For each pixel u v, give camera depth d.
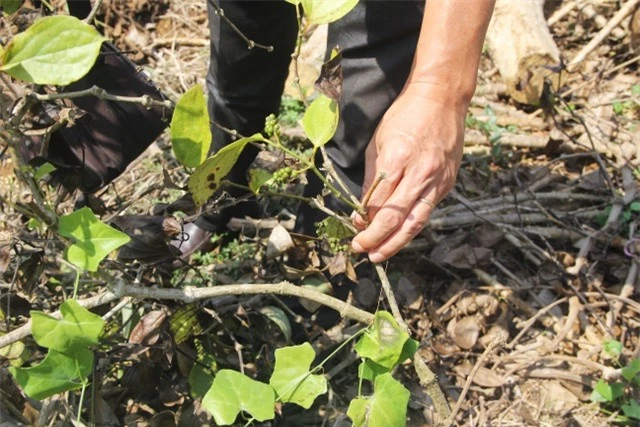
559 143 2.46
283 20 1.60
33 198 0.96
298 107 2.55
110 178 1.69
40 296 1.48
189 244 1.93
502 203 2.24
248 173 1.09
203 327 1.36
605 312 1.98
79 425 1.19
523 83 2.64
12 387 1.27
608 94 2.75
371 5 1.38
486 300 1.93
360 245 1.14
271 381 1.08
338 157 1.56
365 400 1.05
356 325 1.74
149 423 1.46
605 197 2.28
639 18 2.79
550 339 1.92
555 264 2.01
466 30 1.11
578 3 3.04
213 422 1.43
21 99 1.24
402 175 1.11
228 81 1.70
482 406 1.74
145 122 1.63
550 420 1.74
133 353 1.34
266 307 1.59
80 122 1.54
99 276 1.06
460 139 1.17
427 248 2.08
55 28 0.79
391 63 1.43
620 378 1.72
